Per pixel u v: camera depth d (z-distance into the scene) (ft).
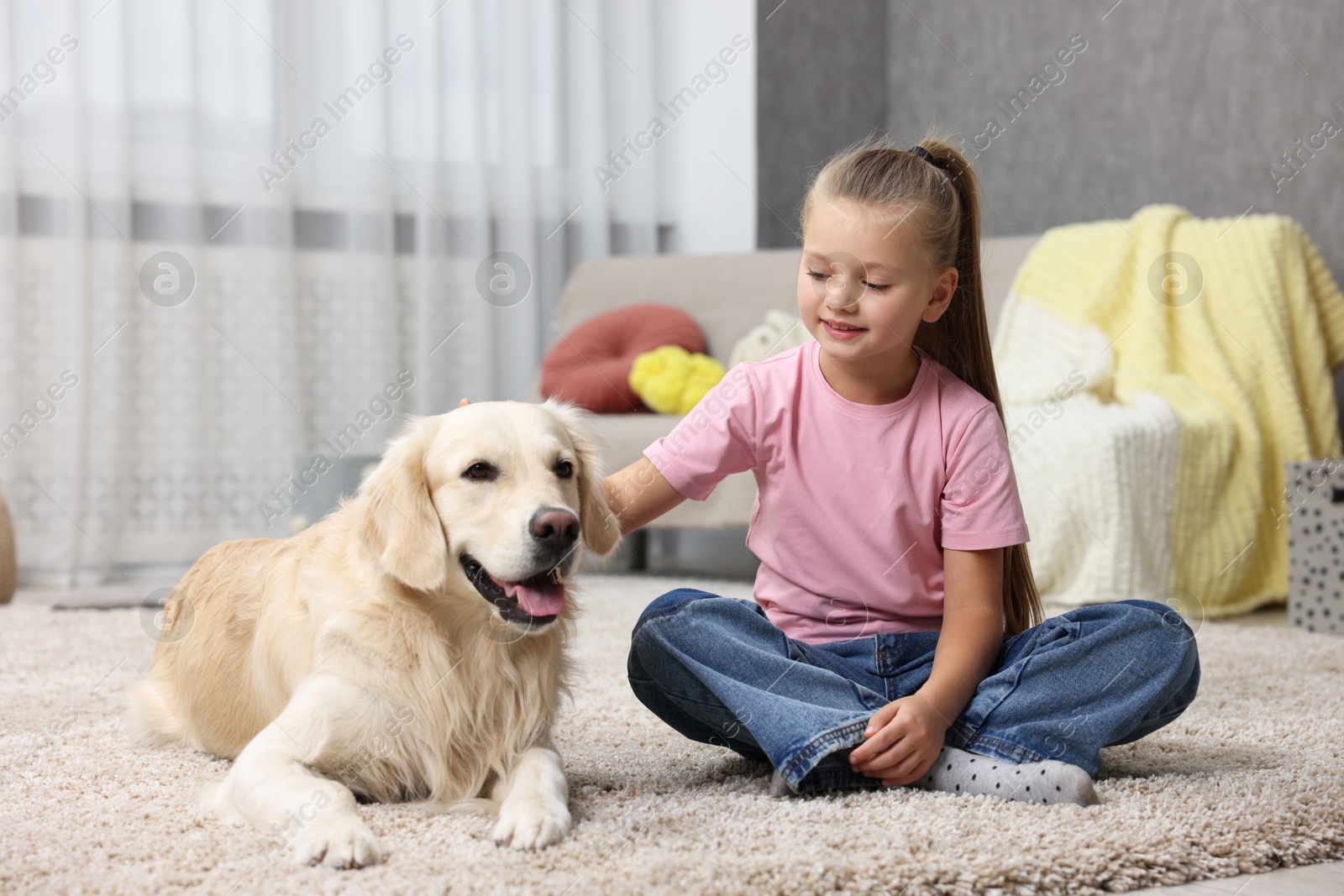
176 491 12.48
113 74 12.00
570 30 15.11
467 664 4.31
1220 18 12.48
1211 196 12.65
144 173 12.30
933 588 4.85
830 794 4.18
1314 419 10.75
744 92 15.01
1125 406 10.36
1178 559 10.02
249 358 12.75
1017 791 4.06
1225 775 4.40
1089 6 13.85
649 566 13.58
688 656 4.34
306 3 13.01
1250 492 10.32
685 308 13.80
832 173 4.68
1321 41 11.58
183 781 4.50
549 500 4.23
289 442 12.87
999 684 4.35
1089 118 13.92
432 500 4.36
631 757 4.91
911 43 16.17
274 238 12.76
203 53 12.55
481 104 14.14
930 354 5.13
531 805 3.69
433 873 3.31
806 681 4.31
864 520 4.76
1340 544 8.93
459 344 14.19
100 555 12.05
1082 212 14.06
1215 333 10.85
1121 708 4.27
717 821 3.78
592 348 13.05
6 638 8.14
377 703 4.09
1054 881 3.28
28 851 3.55
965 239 5.06
